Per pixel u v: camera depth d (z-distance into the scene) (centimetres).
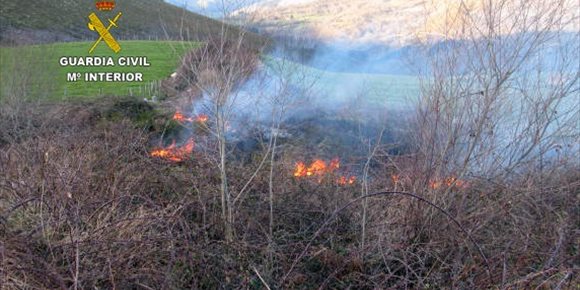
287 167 570
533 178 486
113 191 469
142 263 374
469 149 452
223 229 455
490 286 359
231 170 545
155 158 604
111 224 398
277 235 459
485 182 467
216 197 497
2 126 812
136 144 639
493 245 425
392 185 493
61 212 414
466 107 450
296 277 389
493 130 464
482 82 448
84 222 431
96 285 344
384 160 575
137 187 512
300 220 485
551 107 499
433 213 446
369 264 420
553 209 462
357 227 473
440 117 453
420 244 426
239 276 387
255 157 590
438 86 449
